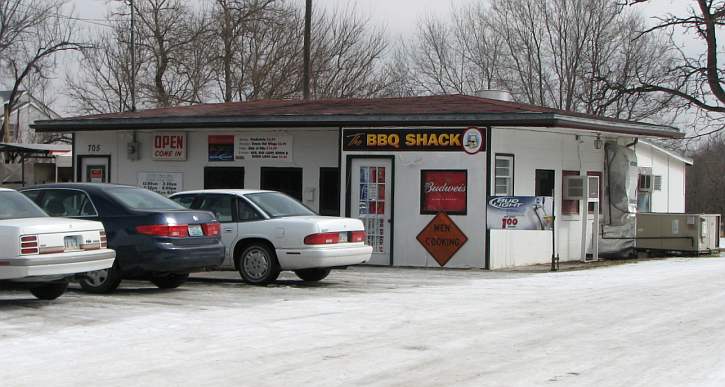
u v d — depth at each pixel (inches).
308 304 481.4
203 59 1771.7
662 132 880.9
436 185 730.8
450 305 478.3
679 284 583.2
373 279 624.4
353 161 759.1
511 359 332.2
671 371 311.1
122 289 556.4
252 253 577.6
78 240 461.7
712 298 508.1
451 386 288.4
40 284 455.5
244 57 1771.7
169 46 1795.0
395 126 743.1
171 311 452.8
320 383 293.0
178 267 509.7
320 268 572.1
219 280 619.5
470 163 719.7
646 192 1037.8
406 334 386.0
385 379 298.7
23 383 293.1
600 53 1706.4
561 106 1747.0
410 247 739.4
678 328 402.6
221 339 373.4
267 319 426.9
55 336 378.9
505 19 1829.5
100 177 905.5
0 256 433.1
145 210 518.9
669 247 885.2
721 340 372.5
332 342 367.2
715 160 2135.8
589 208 880.3
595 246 828.6
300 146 823.1
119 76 1814.7
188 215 524.1
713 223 909.2
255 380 297.4
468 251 720.3
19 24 1694.1
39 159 1530.5
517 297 514.0
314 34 1742.1
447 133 727.1
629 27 1702.8
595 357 335.9
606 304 482.6
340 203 758.5
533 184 783.1
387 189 749.3
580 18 1728.6
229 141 848.3
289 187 829.8
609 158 885.2
